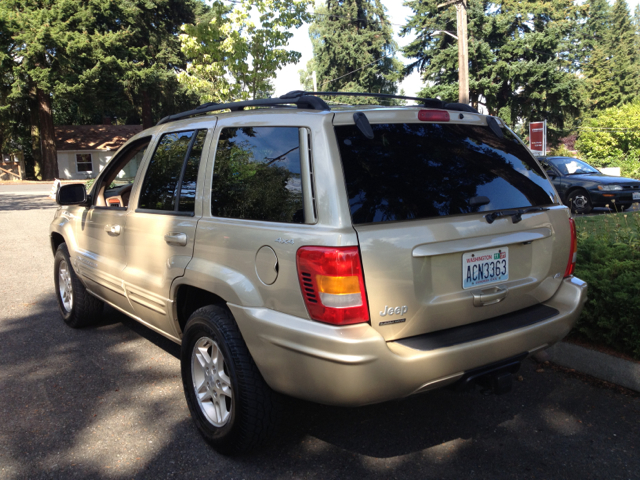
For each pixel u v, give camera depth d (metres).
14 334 4.98
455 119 2.89
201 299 3.32
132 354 4.42
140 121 58.50
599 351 3.78
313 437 3.09
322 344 2.30
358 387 2.29
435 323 2.55
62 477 2.72
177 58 41.19
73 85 34.78
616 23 75.44
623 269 4.02
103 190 4.59
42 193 27.78
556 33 38.00
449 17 39.28
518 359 2.72
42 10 33.25
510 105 39.34
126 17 37.53
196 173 3.22
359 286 2.30
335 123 2.51
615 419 3.22
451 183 2.68
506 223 2.76
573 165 14.73
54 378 3.94
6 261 8.66
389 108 2.73
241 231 2.74
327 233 2.33
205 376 3.03
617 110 38.28
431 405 3.47
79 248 4.72
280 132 2.72
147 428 3.21
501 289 2.75
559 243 3.04
